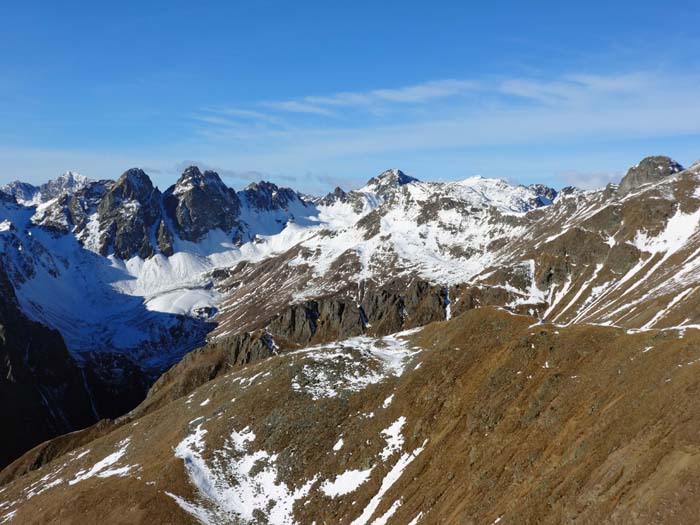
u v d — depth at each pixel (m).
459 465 84.44
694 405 62.72
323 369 125.44
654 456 59.41
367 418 106.31
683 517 51.00
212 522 94.94
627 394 73.69
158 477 105.06
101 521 98.19
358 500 90.12
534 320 112.50
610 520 56.12
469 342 113.81
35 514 112.06
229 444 111.94
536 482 69.62
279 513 95.00
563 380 87.25
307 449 104.56
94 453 140.50
